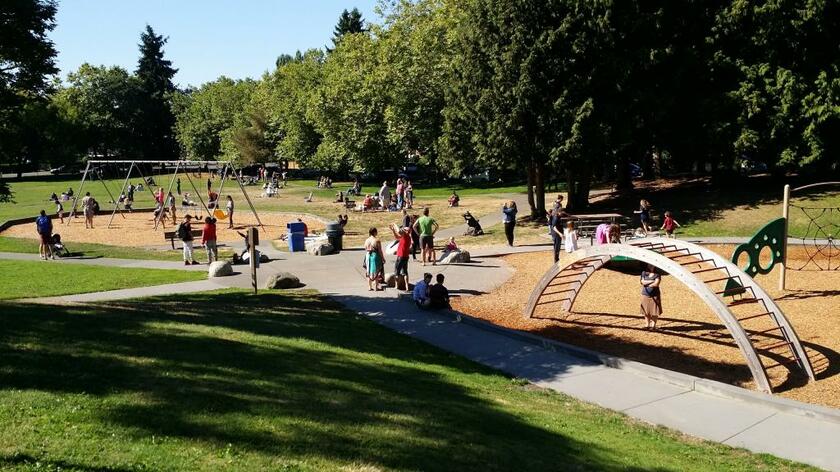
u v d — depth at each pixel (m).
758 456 8.48
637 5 30.56
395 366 11.10
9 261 25.17
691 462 8.04
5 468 5.50
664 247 15.02
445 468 6.56
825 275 21.61
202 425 6.85
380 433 7.31
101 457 5.89
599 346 13.93
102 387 7.71
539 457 7.35
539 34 29.73
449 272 22.11
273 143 85.19
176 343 10.31
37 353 8.81
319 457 6.40
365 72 61.06
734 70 31.50
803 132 30.30
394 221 37.50
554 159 29.83
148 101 108.94
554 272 15.70
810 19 29.44
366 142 59.69
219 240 31.67
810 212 29.94
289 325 13.49
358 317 15.70
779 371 12.27
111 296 17.59
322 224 37.19
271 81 89.62
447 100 34.00
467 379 11.09
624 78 29.80
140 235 33.75
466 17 34.62
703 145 32.44
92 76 101.50
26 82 16.72
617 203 36.31
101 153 109.31
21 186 73.00
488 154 31.25
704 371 12.34
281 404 7.83
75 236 33.44
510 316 16.56
